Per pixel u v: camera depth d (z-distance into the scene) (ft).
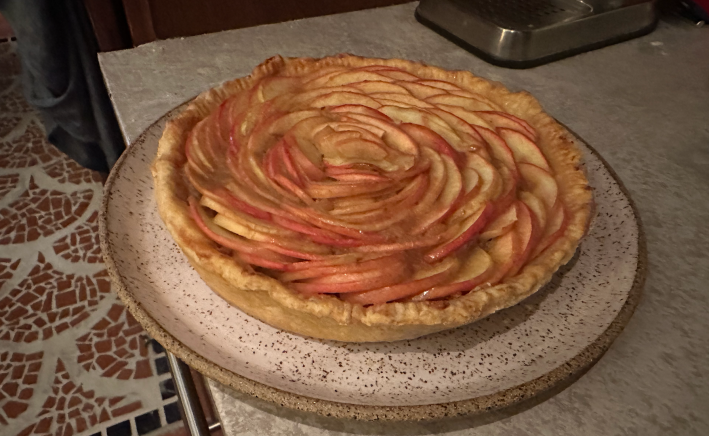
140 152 3.92
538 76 6.19
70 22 6.34
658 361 3.29
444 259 3.07
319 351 2.97
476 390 2.77
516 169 3.63
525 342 3.07
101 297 8.39
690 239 4.19
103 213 3.40
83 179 10.30
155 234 3.52
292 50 6.33
